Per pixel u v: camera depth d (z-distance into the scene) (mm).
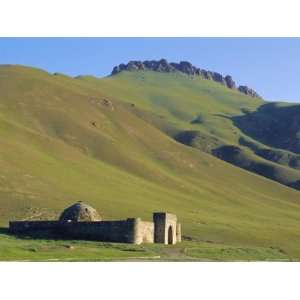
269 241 148875
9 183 163625
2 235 107438
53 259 83375
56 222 111562
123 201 173750
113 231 107812
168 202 189250
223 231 152625
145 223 111188
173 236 118250
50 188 168625
